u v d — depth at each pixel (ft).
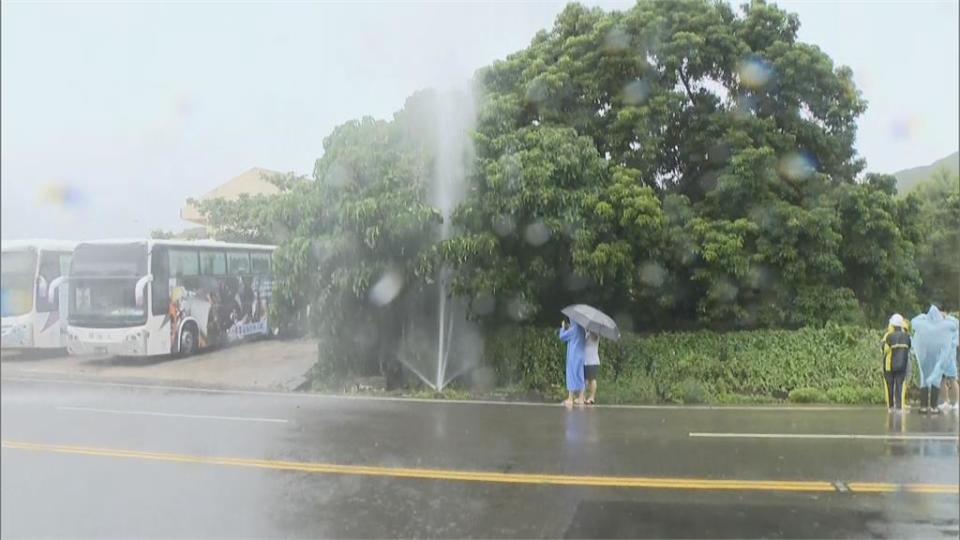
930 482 23.88
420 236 43.98
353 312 47.47
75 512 20.97
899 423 34.60
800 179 49.47
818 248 47.62
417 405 40.52
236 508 21.30
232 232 55.21
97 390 46.16
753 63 49.37
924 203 64.75
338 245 43.83
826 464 26.32
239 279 62.95
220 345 60.85
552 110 48.83
